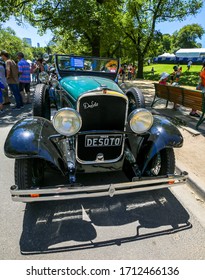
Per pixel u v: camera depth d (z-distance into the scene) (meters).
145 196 3.02
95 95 2.54
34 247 2.19
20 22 12.73
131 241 2.29
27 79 8.02
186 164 3.68
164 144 2.74
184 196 3.04
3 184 3.19
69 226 2.46
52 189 2.17
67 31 12.66
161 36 23.59
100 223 2.52
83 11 10.48
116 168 2.98
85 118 2.60
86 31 11.62
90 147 2.73
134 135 2.99
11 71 6.82
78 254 2.14
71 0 10.61
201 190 3.00
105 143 2.75
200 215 2.69
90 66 4.37
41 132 2.53
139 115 2.58
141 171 2.87
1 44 47.56
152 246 2.24
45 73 5.11
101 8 10.84
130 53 26.70
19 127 2.55
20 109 7.35
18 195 2.16
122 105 2.70
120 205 2.83
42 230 2.39
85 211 2.70
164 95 6.93
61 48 18.83
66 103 3.58
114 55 25.56
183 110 7.17
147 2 21.16
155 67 44.31
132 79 22.09
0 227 2.40
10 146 2.34
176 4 20.23
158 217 2.64
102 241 2.28
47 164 2.78
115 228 2.46
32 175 2.54
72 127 2.33
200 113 6.76
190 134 5.00
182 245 2.26
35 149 2.34
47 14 11.90
